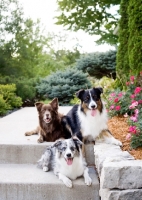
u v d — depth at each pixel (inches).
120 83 326.0
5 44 557.0
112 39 641.0
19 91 513.3
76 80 534.6
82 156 165.5
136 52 259.9
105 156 145.0
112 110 234.2
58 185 145.6
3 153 180.5
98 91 179.8
